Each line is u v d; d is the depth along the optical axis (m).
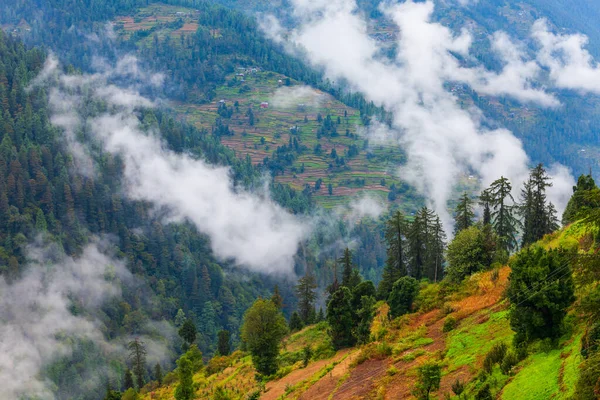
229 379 63.34
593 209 25.81
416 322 43.38
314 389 39.75
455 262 51.09
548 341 27.64
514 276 29.97
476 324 36.19
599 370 20.95
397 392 32.44
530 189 63.88
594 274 23.77
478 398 26.56
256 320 57.47
